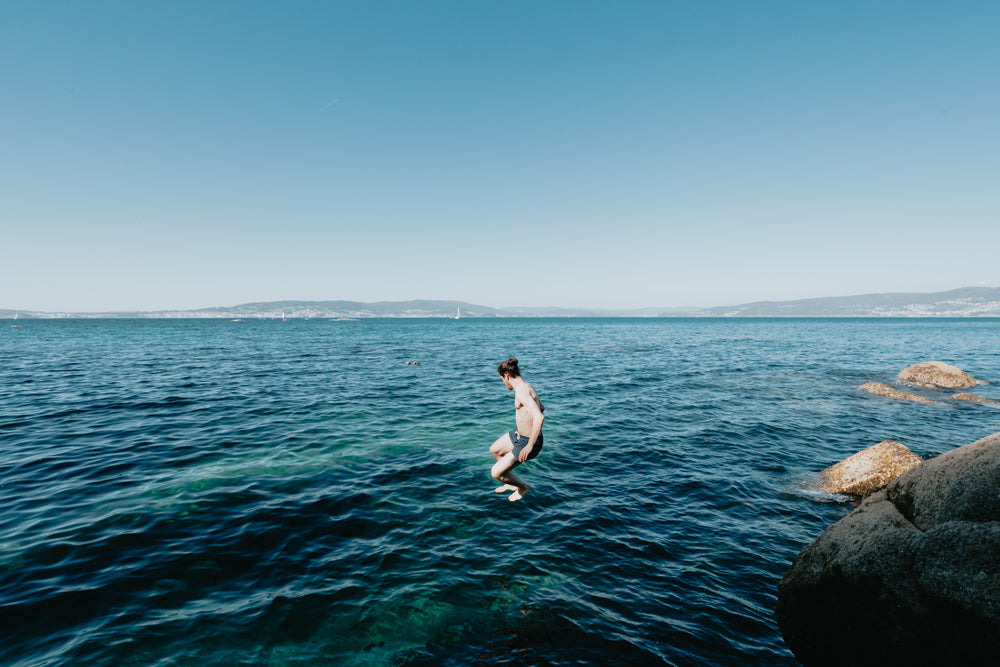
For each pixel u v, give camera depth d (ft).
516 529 21.49
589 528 21.77
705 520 23.09
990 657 10.17
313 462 29.94
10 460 29.17
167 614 14.60
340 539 20.01
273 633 14.03
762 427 42.06
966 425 43.65
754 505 25.11
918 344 163.02
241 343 151.94
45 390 55.36
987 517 12.19
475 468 29.71
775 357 111.45
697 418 45.27
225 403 48.83
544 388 62.34
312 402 50.26
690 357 110.32
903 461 26.66
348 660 13.21
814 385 66.95
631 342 172.45
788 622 15.17
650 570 18.40
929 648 11.34
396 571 17.67
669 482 28.09
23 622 13.80
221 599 15.55
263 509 22.59
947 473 13.98
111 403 47.98
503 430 39.55
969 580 11.00
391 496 24.81
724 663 13.67
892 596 12.41
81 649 12.82
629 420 43.93
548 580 17.43
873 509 15.51
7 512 21.44
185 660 12.71
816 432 40.70
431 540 20.18
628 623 15.20
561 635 14.51
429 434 37.81
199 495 24.03
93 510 21.90
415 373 77.71
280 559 18.20
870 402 54.44
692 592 17.06
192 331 251.80
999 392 63.31
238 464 29.12
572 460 31.91
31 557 17.48
